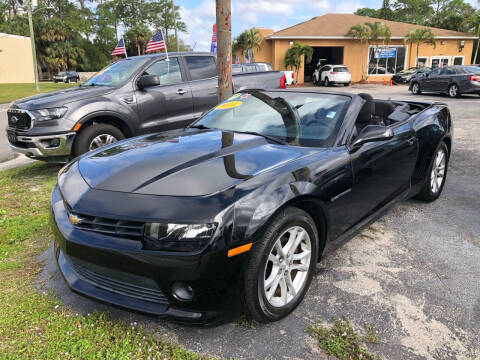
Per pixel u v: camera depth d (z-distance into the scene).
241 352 2.15
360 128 3.39
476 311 2.51
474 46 43.00
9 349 2.15
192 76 6.48
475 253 3.28
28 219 3.96
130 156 2.69
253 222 2.09
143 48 53.19
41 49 53.03
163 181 2.25
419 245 3.42
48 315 2.45
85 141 5.41
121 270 2.09
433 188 4.38
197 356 2.11
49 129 5.15
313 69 39.47
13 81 44.12
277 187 2.27
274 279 2.33
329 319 2.42
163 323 2.39
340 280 2.86
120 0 63.84
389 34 31.14
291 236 2.40
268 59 32.97
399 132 3.55
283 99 3.51
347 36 31.78
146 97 5.89
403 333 2.30
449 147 4.59
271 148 2.78
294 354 2.13
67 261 2.48
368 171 3.02
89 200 2.23
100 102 5.46
